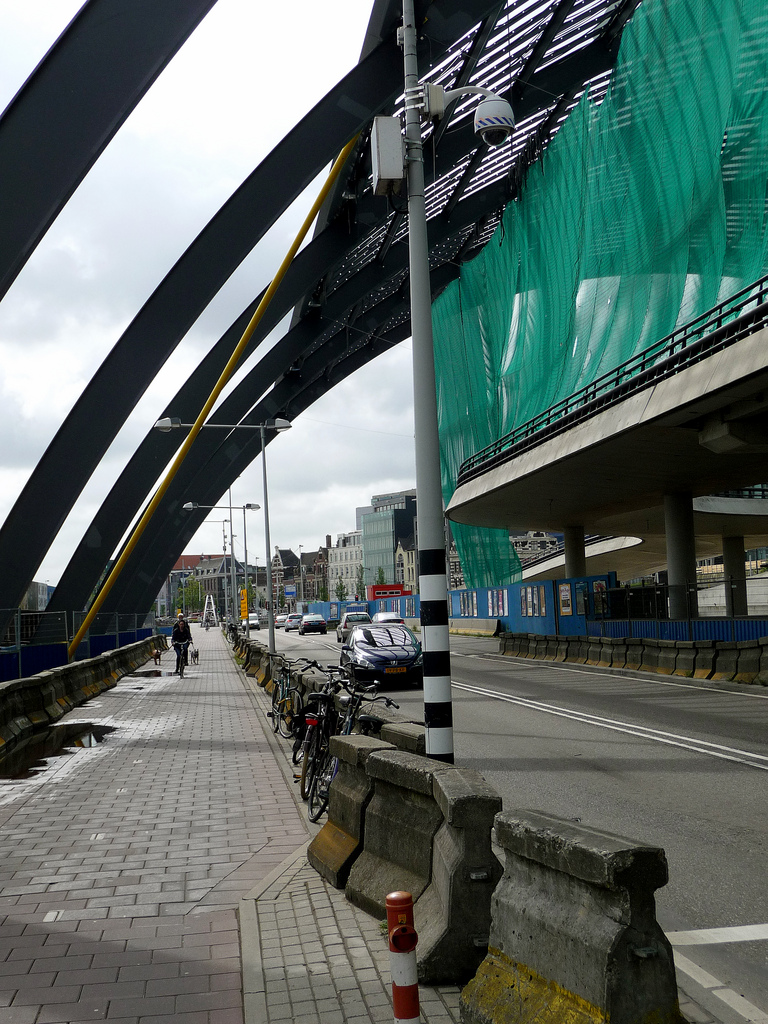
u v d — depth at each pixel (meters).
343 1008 3.85
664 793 8.44
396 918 2.82
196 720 16.11
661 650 21.45
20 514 25.09
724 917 4.97
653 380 20.41
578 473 27.58
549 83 34.78
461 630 52.03
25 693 14.97
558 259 34.81
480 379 46.31
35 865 6.43
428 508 7.10
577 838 3.10
